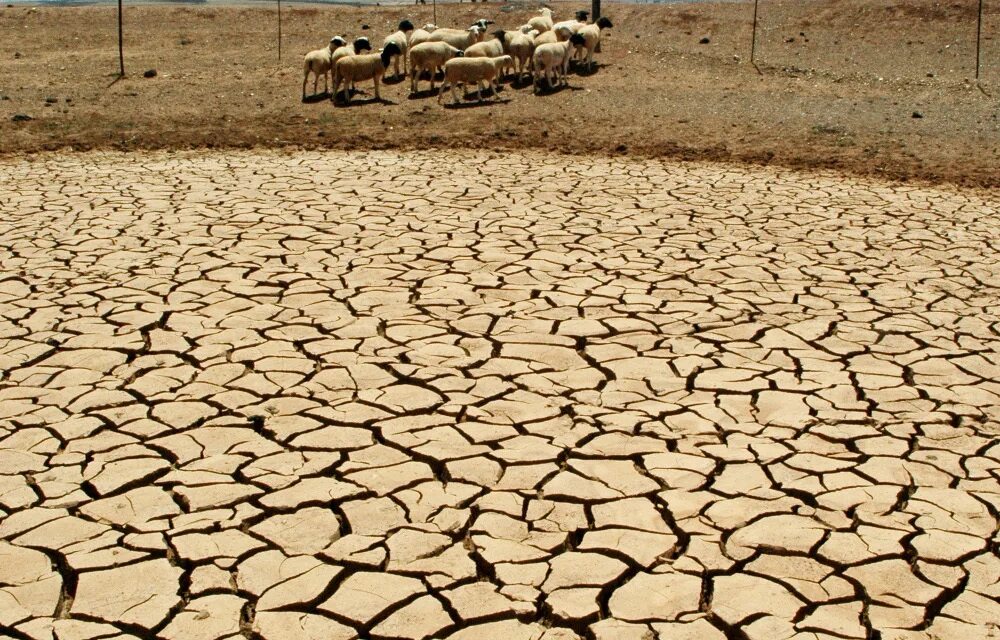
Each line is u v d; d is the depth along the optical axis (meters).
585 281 7.21
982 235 8.57
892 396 5.32
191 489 4.30
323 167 11.28
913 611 3.51
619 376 5.55
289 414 5.05
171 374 5.53
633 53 18.02
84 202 9.52
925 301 6.88
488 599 3.57
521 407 5.15
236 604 3.53
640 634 3.39
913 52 17.69
